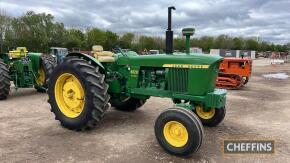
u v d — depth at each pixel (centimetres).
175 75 487
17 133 500
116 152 428
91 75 499
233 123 600
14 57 834
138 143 466
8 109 669
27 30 4041
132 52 579
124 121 589
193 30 482
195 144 405
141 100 657
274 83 1381
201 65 460
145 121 591
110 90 571
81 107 526
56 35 4206
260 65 3102
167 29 511
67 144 454
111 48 611
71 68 514
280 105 799
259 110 731
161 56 505
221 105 467
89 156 411
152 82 523
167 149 427
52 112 595
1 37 3969
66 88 536
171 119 422
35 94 866
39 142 460
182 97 483
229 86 1139
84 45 4316
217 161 409
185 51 500
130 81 546
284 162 409
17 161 389
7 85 767
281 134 530
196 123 406
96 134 505
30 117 603
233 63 1184
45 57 875
